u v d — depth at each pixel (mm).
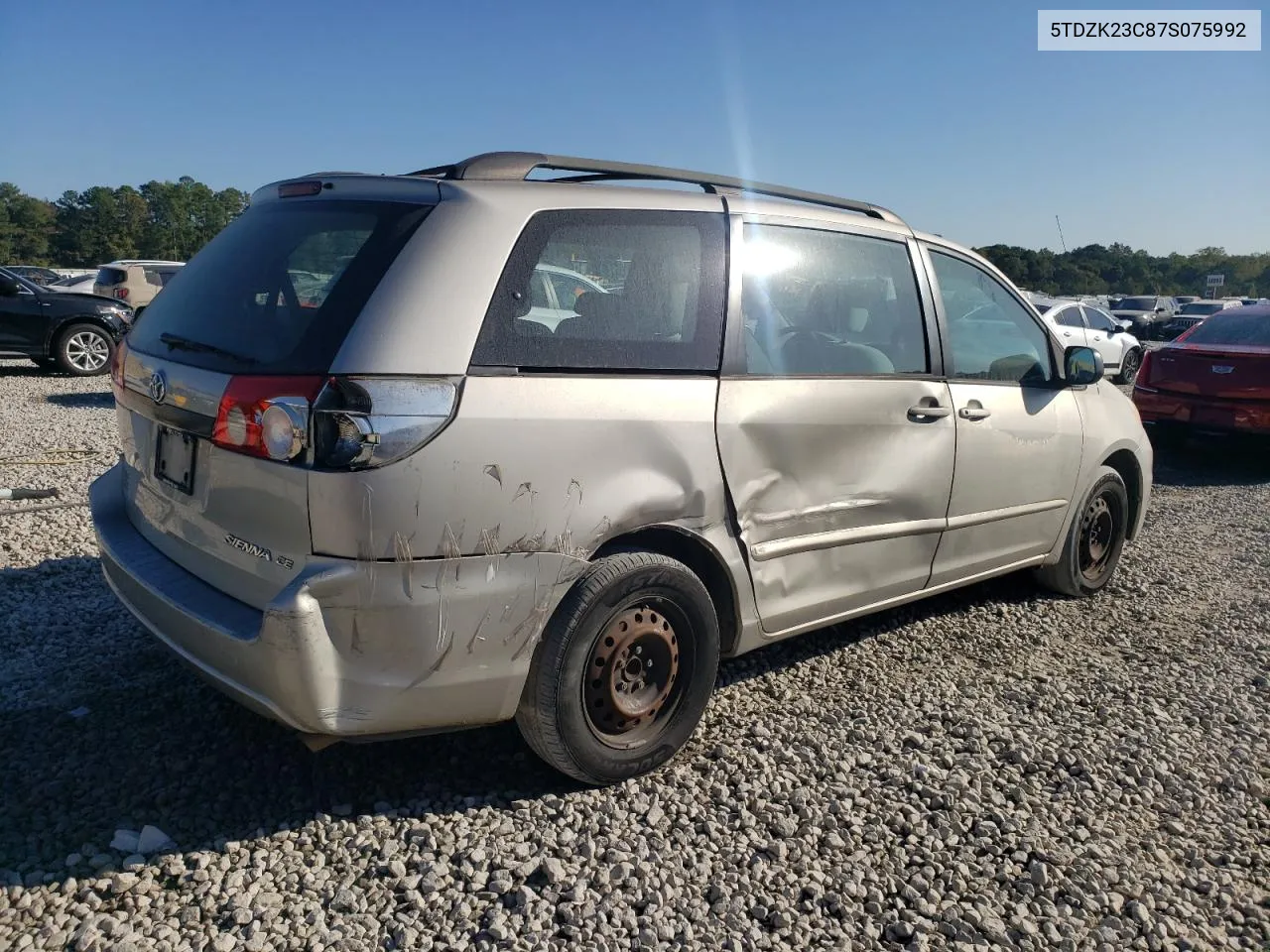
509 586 2836
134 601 3162
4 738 3332
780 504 3553
